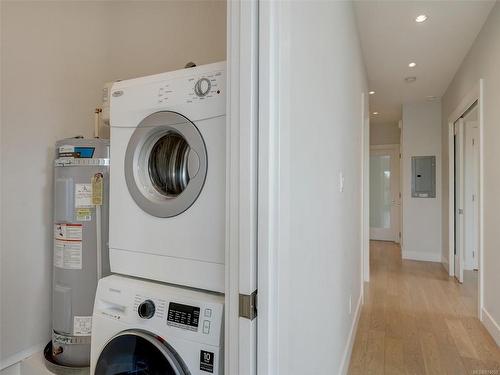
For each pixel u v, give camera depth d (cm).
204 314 89
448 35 286
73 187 141
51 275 172
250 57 73
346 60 207
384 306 306
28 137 163
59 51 179
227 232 78
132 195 114
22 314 159
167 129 110
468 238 438
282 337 77
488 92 251
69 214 141
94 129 194
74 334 141
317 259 124
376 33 285
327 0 142
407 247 501
